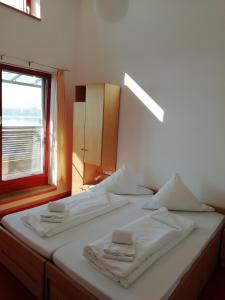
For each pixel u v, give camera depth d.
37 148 4.03
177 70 3.10
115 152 3.78
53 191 4.12
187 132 3.08
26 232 2.12
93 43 3.96
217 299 2.06
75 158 3.92
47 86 3.96
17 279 2.14
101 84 3.44
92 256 1.70
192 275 1.78
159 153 3.35
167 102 3.21
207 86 2.88
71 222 2.23
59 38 3.91
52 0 3.73
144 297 1.42
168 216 2.31
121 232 1.81
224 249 2.52
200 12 2.87
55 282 1.72
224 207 2.88
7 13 3.24
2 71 3.40
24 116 3.76
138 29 3.41
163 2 3.14
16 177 3.81
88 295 1.49
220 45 2.76
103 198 2.79
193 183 3.09
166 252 1.88
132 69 3.52
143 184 3.56
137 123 3.54
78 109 3.79
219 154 2.86
